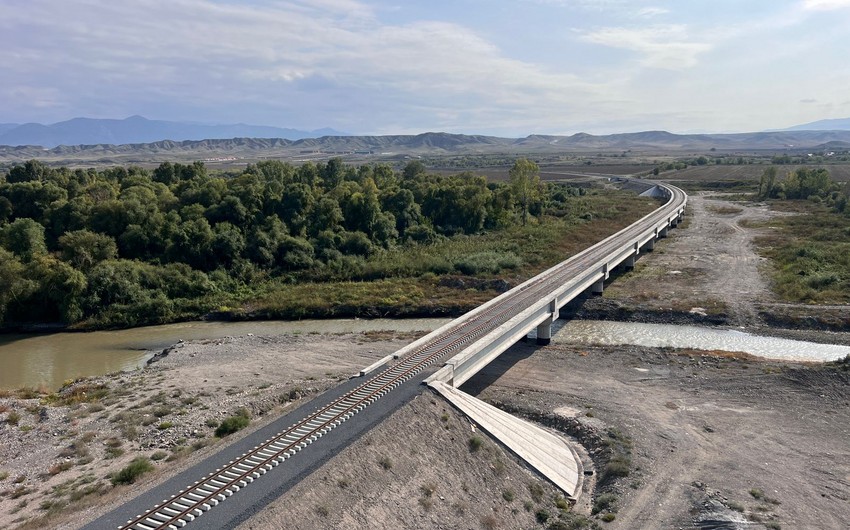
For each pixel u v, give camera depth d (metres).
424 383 35.94
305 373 50.06
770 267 86.44
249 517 22.28
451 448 30.98
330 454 27.00
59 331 68.06
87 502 27.69
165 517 22.45
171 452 35.16
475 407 36.00
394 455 28.59
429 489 27.69
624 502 30.30
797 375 45.62
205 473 25.86
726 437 37.66
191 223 86.88
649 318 67.19
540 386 46.78
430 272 86.00
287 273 86.75
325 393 35.09
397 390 35.09
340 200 108.69
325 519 23.42
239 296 77.88
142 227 85.25
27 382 51.91
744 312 66.19
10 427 38.97
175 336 66.00
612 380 47.78
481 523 27.05
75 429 38.72
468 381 48.00
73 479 32.00
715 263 91.06
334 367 51.62
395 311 72.31
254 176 116.50
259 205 100.75
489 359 45.16
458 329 48.78
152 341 64.19
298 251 89.94
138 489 26.72
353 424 30.23
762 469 33.75
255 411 41.72
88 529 22.09
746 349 56.78
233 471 25.77
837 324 61.38
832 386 43.75
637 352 53.91
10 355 59.78
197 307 74.38
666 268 89.56
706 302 69.94
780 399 42.94
